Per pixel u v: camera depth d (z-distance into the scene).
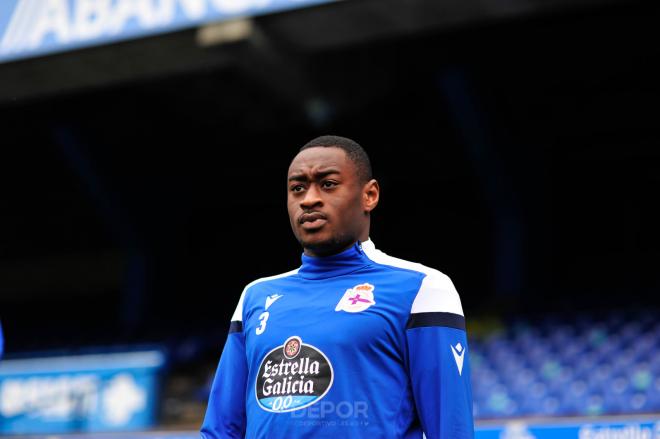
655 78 47.53
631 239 55.28
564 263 55.09
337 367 6.91
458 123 48.34
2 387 39.41
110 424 37.56
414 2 30.86
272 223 62.97
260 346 7.29
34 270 66.31
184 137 53.50
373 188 7.91
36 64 34.72
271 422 6.92
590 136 52.75
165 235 59.41
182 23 32.31
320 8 31.22
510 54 45.34
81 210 60.94
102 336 58.16
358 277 7.44
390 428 6.85
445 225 58.81
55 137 52.53
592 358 41.78
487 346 45.47
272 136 54.16
